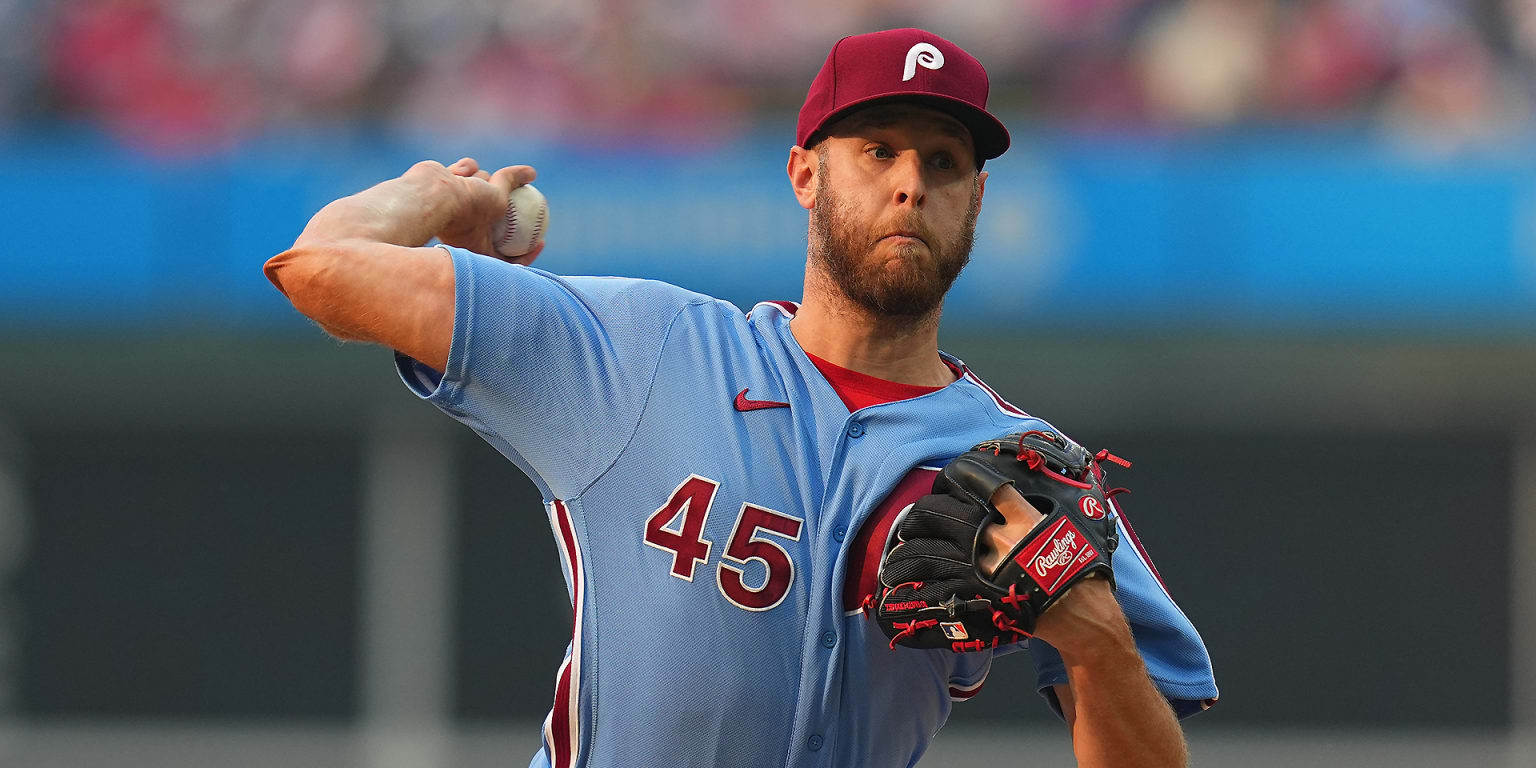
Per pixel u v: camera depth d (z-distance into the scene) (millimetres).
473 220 9023
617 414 7859
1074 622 7191
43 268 34188
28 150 34500
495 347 7805
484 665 34844
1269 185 32594
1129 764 7609
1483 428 33406
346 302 7859
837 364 8242
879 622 7465
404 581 35000
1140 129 35281
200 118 39656
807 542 7695
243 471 35125
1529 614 33406
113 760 34469
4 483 34688
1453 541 33719
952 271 8008
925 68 7773
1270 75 37750
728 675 7539
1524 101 37062
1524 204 31875
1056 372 33219
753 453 7801
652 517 7715
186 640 34812
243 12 40062
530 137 36219
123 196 34188
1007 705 33281
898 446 7867
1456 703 33469
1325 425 33594
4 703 34406
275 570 34938
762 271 32969
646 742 7637
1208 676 8141
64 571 34844
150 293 34156
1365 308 32406
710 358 8062
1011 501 7219
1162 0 38438
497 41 39562
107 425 34844
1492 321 32031
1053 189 32938
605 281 8398
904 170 7824
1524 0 37344
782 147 33562
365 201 8383
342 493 35094
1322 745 33469
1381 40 37469
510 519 35062
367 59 39719
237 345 34375
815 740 7664
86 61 40094
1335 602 33812
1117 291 32875
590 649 7766
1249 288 32688
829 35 39438
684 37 39594
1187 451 34094
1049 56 39031
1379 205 32375
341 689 34781
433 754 34625
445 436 35125
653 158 33375
